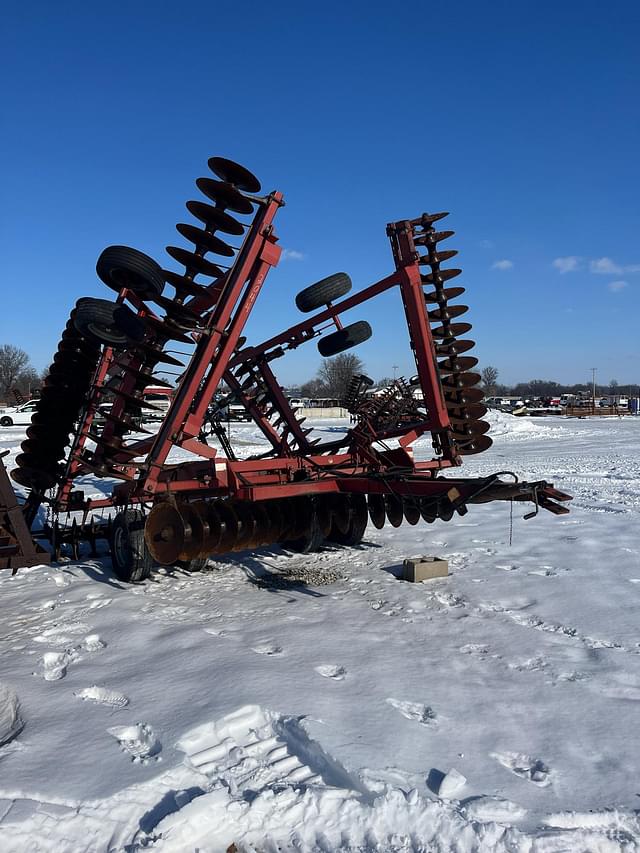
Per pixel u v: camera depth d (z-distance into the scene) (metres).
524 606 5.86
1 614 5.75
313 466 7.56
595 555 7.80
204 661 4.47
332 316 8.20
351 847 2.73
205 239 6.51
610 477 16.03
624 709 3.86
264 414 9.30
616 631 5.19
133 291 7.12
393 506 7.31
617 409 69.62
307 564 7.43
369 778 3.08
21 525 6.22
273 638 4.96
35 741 3.42
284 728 3.59
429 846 2.71
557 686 4.17
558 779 3.14
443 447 7.96
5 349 94.25
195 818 2.76
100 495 13.26
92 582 6.79
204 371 6.49
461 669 4.42
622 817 2.85
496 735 3.54
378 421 9.34
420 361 7.65
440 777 3.12
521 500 5.46
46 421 8.38
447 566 6.93
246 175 6.26
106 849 2.66
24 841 2.66
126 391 7.03
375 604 5.88
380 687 4.08
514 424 35.28
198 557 6.26
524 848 2.66
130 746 3.43
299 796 2.95
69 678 4.27
